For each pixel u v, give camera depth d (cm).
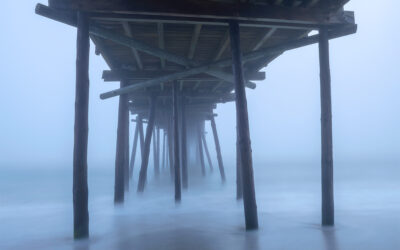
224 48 640
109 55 682
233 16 444
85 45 419
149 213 641
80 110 408
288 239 423
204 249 385
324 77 480
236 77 445
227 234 456
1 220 633
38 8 419
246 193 438
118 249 390
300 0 463
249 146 438
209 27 554
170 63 740
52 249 408
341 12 482
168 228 503
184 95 1008
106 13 443
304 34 569
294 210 678
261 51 540
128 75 768
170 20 456
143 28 555
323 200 483
